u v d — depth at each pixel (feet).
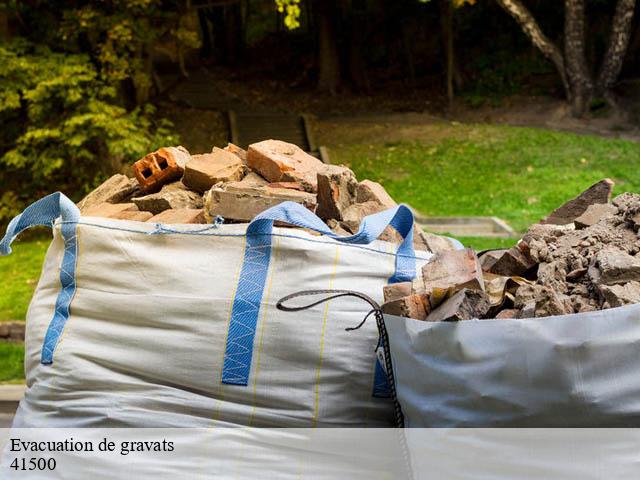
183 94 75.10
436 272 8.80
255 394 8.84
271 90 79.71
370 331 8.91
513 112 67.00
